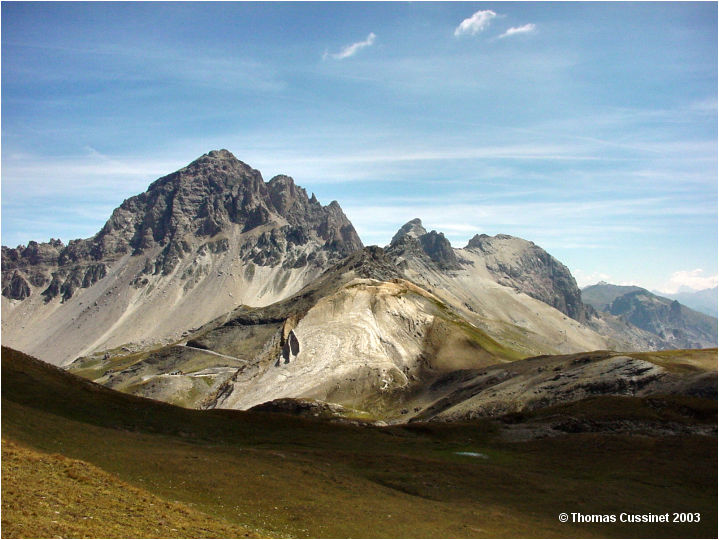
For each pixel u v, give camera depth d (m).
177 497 57.53
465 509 66.62
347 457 82.75
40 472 51.09
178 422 92.69
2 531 37.59
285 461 76.62
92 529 41.78
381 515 61.16
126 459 66.19
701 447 88.88
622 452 88.50
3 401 75.56
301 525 55.81
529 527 62.50
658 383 130.50
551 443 94.50
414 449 91.69
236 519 54.41
